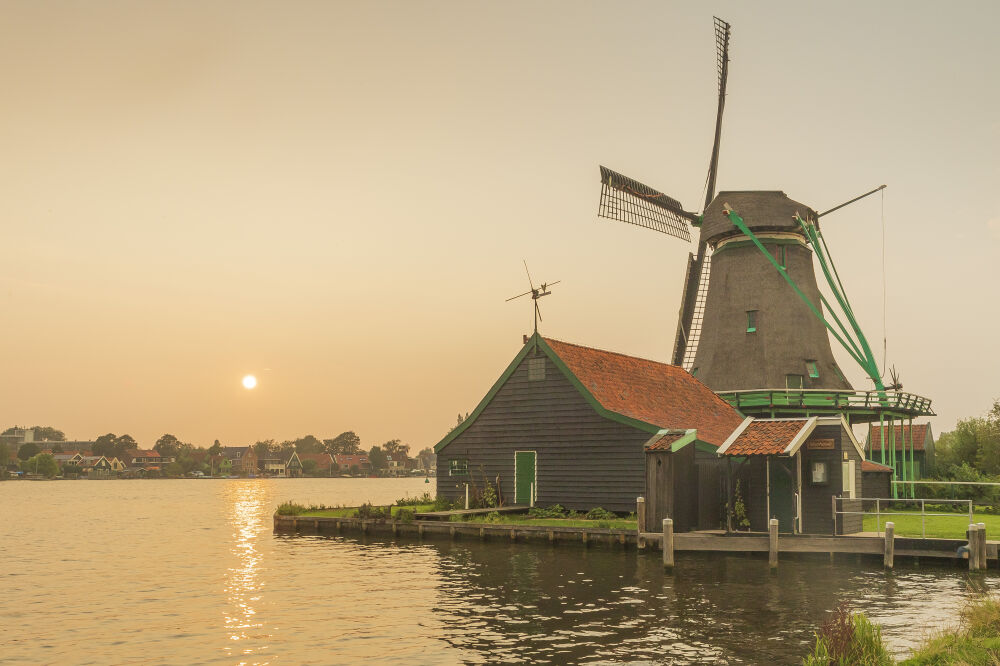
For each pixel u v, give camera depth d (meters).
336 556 34.75
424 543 37.97
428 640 19.45
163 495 128.38
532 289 44.59
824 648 14.91
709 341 60.56
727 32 67.94
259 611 23.30
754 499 35.31
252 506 89.88
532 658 17.78
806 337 58.16
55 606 24.55
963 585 25.83
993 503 47.88
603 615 21.77
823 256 59.25
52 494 130.88
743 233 59.72
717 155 68.75
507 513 42.41
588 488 41.56
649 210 63.94
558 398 43.03
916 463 65.38
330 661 17.89
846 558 30.62
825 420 34.25
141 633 20.77
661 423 42.47
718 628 20.19
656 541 33.19
